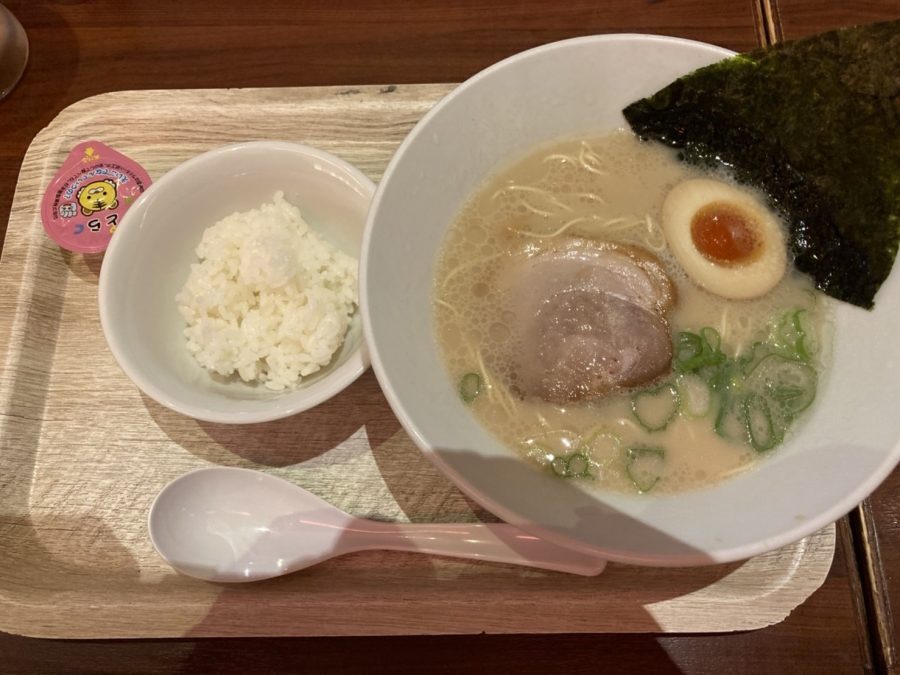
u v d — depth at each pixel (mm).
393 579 273
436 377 267
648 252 290
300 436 299
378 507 289
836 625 268
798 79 255
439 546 272
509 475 253
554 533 218
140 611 265
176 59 375
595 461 258
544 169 300
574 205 299
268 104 354
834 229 269
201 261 323
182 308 305
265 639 271
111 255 286
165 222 307
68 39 380
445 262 289
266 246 294
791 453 250
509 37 377
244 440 299
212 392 292
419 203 272
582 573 268
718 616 264
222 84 370
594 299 281
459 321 282
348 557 278
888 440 223
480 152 288
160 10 385
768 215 288
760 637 268
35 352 312
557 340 276
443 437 242
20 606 268
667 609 264
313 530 279
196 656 269
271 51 377
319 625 264
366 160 347
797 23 368
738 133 282
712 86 270
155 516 275
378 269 250
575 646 269
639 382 271
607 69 277
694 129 289
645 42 267
